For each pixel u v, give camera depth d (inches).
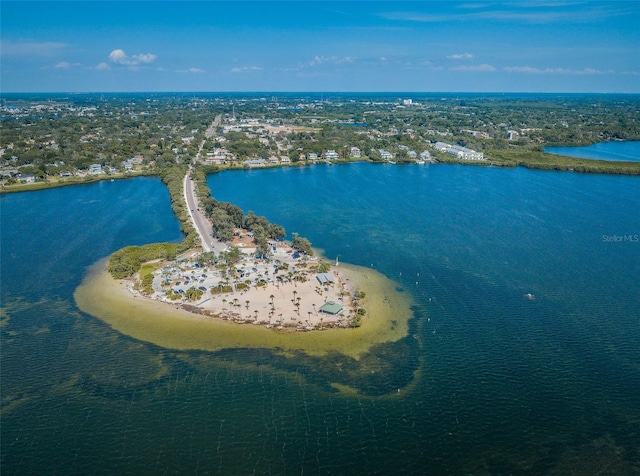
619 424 4655.5
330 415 4692.4
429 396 4985.2
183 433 4456.2
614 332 6254.9
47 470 4057.6
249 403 4840.1
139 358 5565.9
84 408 4766.2
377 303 6943.9
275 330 6136.8
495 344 5949.8
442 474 4087.1
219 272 7859.3
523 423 4653.1
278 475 4033.0
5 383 5128.0
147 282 7327.8
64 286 7465.6
